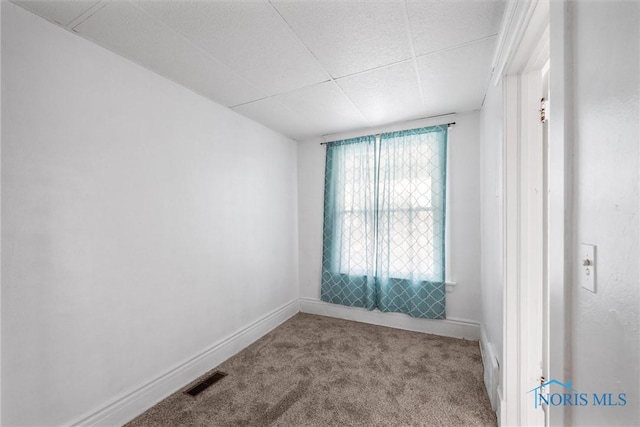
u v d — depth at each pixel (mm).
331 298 3201
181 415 1650
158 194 1846
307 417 1618
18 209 1237
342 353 2355
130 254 1671
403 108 2514
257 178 2809
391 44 1589
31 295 1271
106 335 1544
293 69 1843
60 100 1378
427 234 2715
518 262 1492
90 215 1487
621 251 486
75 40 1441
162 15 1327
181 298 1983
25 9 1262
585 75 608
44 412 1303
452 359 2230
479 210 2582
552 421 762
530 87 1478
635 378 449
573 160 667
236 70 1843
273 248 3023
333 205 3193
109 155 1578
